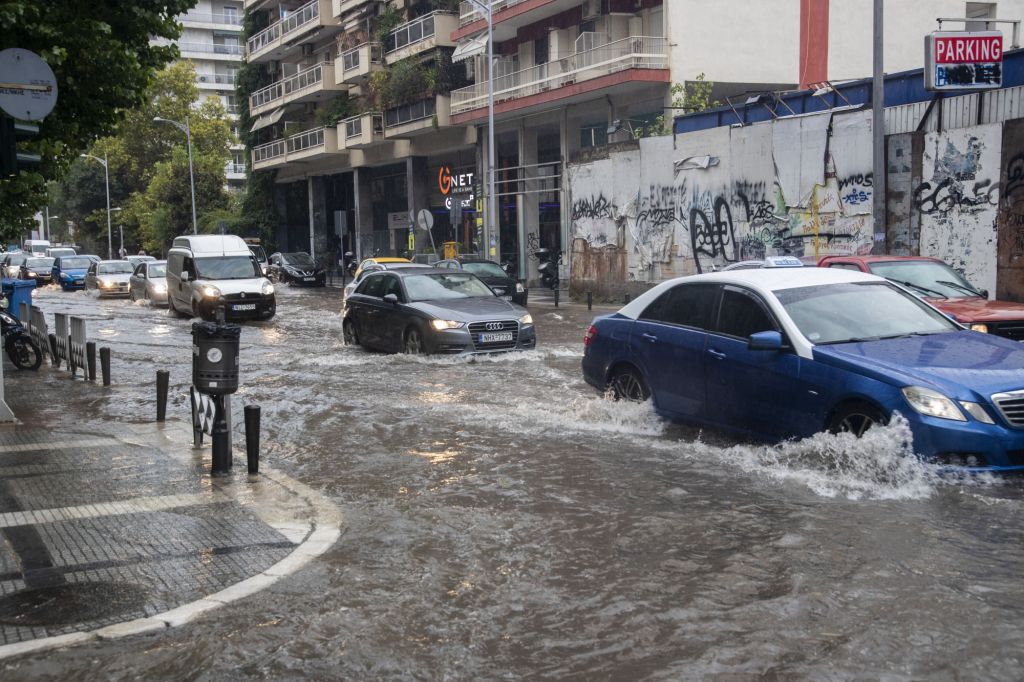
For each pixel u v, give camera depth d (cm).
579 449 819
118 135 1159
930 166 1983
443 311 1513
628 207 2912
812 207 2273
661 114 3078
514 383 1249
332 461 828
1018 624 421
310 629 443
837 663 389
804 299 775
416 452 846
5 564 539
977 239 1889
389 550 562
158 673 398
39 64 851
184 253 2672
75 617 458
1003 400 626
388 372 1388
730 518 595
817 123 2242
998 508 587
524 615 455
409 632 439
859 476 658
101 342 2048
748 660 396
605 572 510
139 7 1108
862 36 3309
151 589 497
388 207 5050
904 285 1200
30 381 1426
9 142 845
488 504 658
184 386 1360
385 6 4569
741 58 3116
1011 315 1064
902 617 432
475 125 3984
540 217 3800
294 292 4238
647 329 892
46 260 5338
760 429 757
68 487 727
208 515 643
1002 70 1870
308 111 5675
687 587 482
